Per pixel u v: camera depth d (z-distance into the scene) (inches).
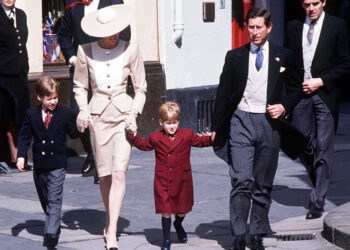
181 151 784.3
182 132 789.9
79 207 1019.9
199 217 958.4
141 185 1183.6
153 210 1002.1
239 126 781.9
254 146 781.3
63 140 810.8
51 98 796.0
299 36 951.6
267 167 784.3
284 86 789.9
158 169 785.6
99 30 794.8
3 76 1290.6
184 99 1712.6
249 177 770.8
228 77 788.0
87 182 1222.3
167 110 777.6
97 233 873.5
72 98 1242.0
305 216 954.1
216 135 790.5
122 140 802.2
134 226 908.0
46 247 797.9
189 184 794.8
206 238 848.3
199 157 1493.6
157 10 1652.3
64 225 911.0
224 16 1817.2
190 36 1729.8
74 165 1397.6
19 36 1301.7
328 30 938.7
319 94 940.6
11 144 1327.5
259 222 784.3
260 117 774.5
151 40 1651.1
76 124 813.2
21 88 1309.1
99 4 1245.1
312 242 813.9
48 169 806.5
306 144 791.7
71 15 1243.8
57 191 801.6
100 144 808.9
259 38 764.6
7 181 1222.9
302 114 948.6
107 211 836.6
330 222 820.6
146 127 1627.7
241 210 771.4
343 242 783.7
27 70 1321.4
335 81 941.2
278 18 2164.1
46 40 1515.7
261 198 787.4
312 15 937.5
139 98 814.5
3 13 1289.4
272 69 772.6
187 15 1718.8
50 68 1507.1
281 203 1042.1
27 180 1236.5
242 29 1946.4
